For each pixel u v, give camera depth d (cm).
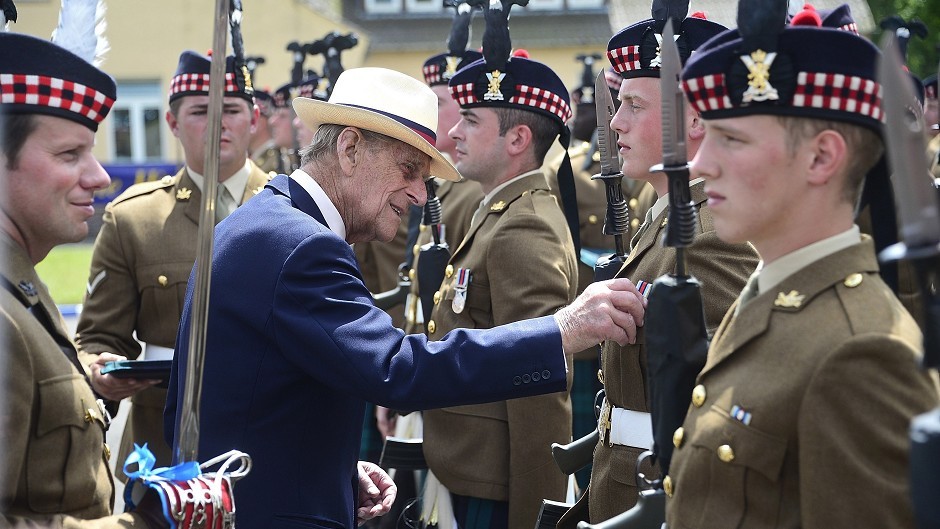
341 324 583
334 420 618
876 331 414
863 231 525
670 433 483
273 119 1698
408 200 655
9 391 501
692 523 452
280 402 600
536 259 819
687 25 644
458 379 580
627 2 5653
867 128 434
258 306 592
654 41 643
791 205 442
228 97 991
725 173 447
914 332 421
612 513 650
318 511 605
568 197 788
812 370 423
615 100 888
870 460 409
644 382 629
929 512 339
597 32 5578
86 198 559
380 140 640
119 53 5403
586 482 1134
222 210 999
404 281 1093
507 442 848
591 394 1234
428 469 895
